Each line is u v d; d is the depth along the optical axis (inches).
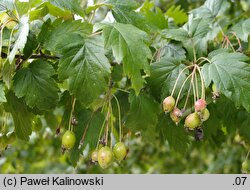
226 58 15.1
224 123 19.6
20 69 15.0
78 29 15.0
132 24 16.3
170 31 18.0
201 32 18.0
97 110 18.2
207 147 36.2
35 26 16.4
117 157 16.0
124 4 16.5
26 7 15.9
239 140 23.3
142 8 21.1
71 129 16.5
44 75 14.9
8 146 18.9
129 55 14.2
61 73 14.3
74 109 17.6
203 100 14.6
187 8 30.2
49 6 15.5
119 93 18.9
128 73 14.1
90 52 14.5
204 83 15.4
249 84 14.6
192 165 44.9
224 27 21.6
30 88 14.8
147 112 17.3
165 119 18.8
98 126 17.6
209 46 19.8
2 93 14.3
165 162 44.6
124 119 18.5
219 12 21.3
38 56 15.9
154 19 19.0
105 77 14.4
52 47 14.7
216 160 37.9
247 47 19.5
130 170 42.6
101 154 15.6
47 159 39.0
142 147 42.8
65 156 38.6
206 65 15.2
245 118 19.2
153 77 16.2
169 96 15.2
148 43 14.7
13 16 15.3
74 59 14.4
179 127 18.8
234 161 36.4
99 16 26.5
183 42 17.8
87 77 14.3
